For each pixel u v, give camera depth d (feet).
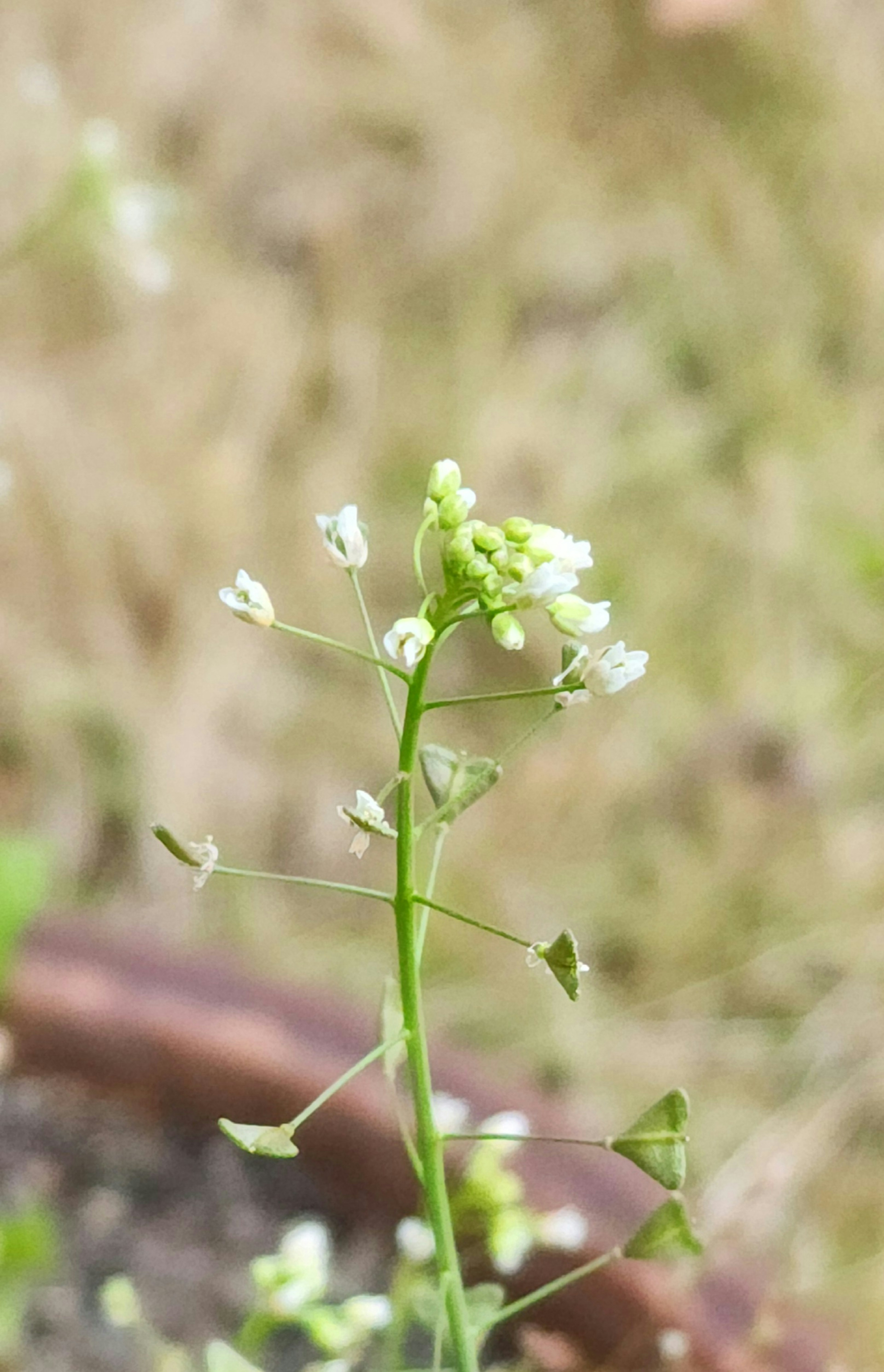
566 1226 0.69
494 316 1.57
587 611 0.55
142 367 1.45
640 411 1.53
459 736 1.29
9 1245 0.76
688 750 1.30
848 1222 0.98
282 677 1.31
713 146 1.69
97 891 1.14
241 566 1.36
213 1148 0.90
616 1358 0.77
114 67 1.57
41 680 1.22
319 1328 0.65
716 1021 1.13
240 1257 0.85
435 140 1.65
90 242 0.97
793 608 1.42
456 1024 1.08
